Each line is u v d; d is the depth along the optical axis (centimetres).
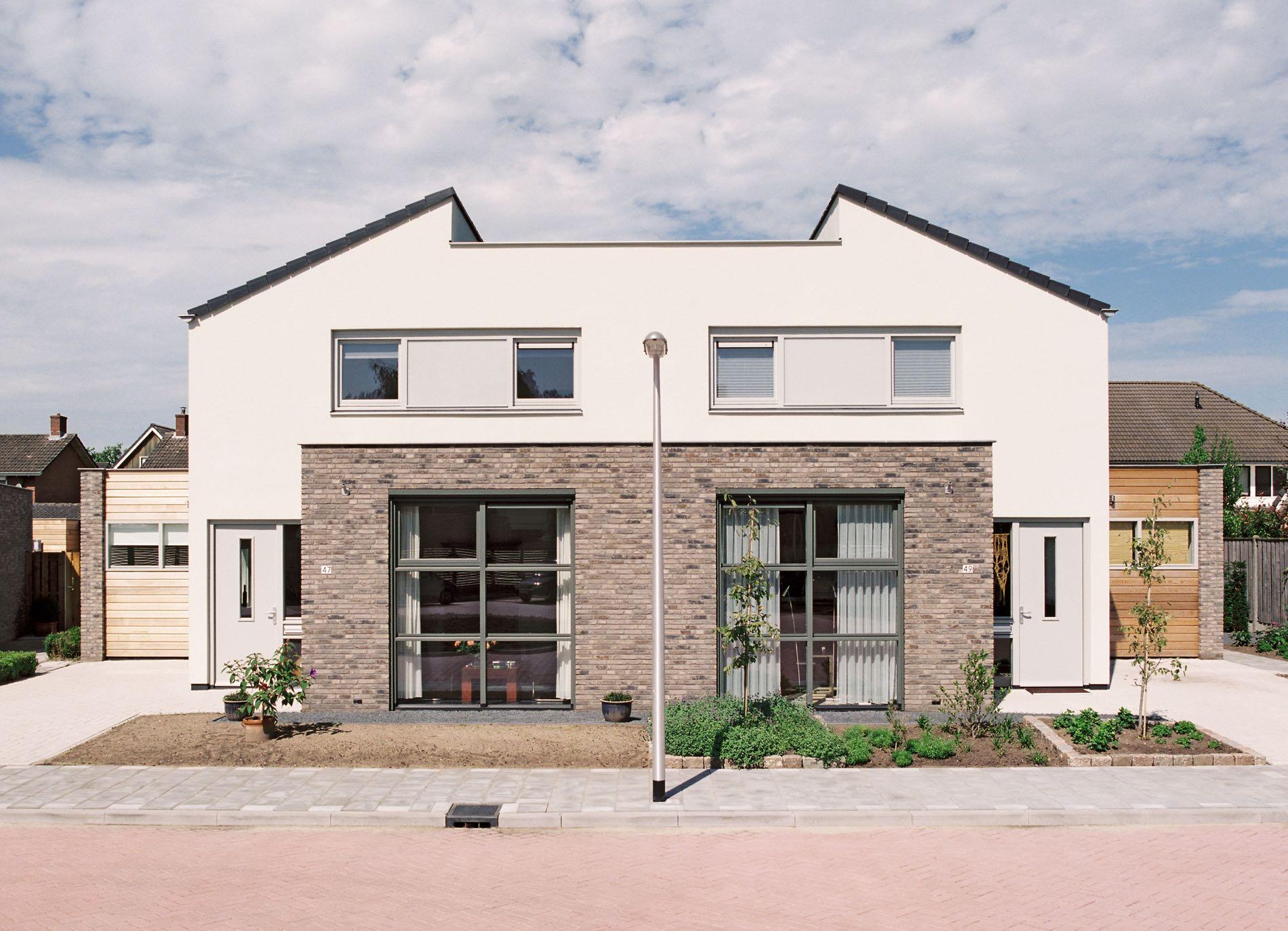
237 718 1182
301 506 1332
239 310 1437
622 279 1324
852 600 1267
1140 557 1250
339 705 1247
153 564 1662
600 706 1240
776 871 729
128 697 1356
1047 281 1396
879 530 1274
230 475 1448
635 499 1261
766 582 1178
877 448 1264
